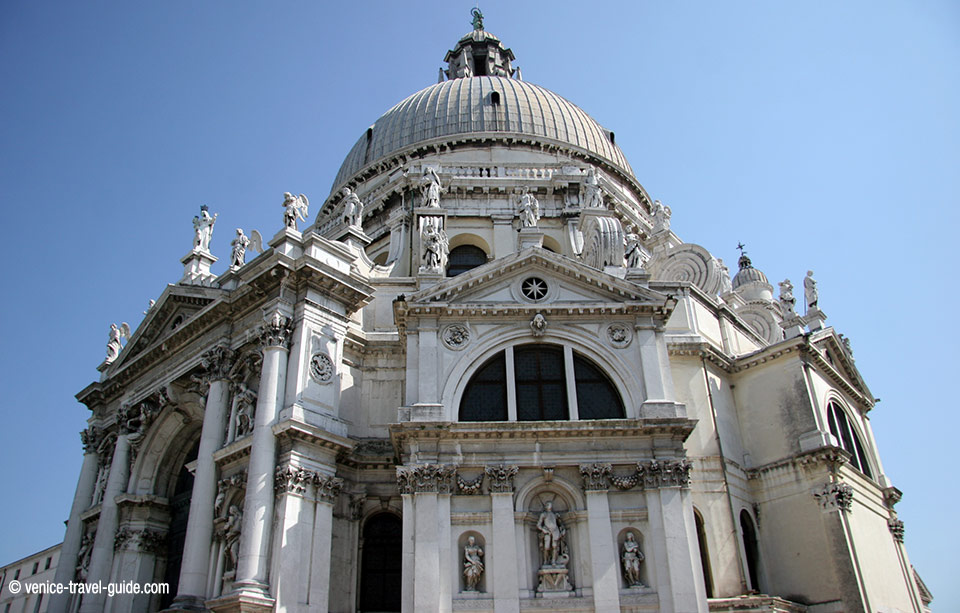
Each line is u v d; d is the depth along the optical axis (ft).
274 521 80.64
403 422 81.56
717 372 106.32
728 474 97.76
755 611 84.74
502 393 87.04
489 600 75.72
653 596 76.48
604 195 135.85
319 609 79.82
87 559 111.24
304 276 92.89
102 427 121.90
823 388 106.52
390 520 93.40
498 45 207.62
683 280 123.95
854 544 92.38
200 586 84.17
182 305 110.83
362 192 149.69
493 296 91.71
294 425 83.20
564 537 80.23
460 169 138.00
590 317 90.68
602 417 86.28
